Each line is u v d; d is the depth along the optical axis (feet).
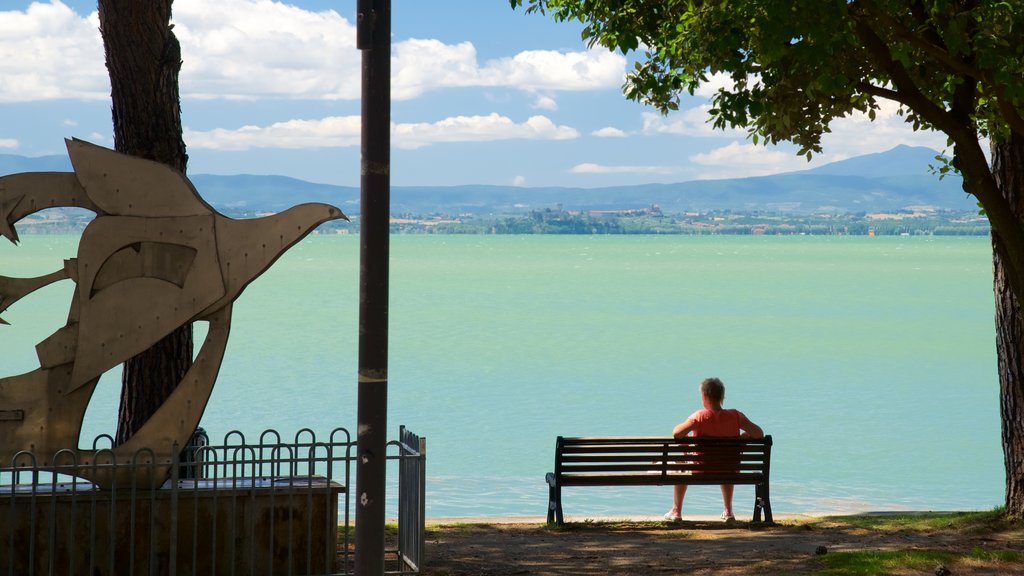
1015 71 28.50
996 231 34.40
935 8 28.30
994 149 36.70
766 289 268.62
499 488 51.80
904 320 169.99
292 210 28.27
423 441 28.55
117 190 28.04
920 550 31.96
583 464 39.27
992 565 29.53
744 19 30.07
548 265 463.83
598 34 37.83
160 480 27.84
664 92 35.58
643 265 465.06
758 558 31.89
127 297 28.07
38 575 26.96
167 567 27.63
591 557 32.73
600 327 154.20
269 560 28.02
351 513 46.62
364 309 20.48
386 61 20.20
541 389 88.63
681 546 34.65
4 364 100.63
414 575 28.48
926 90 34.96
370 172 20.30
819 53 28.04
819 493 51.01
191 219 28.14
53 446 27.94
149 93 38.86
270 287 282.97
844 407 79.41
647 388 89.45
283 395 82.43
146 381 40.06
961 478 54.60
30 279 27.96
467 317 174.50
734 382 93.81
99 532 27.45
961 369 103.86
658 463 39.27
